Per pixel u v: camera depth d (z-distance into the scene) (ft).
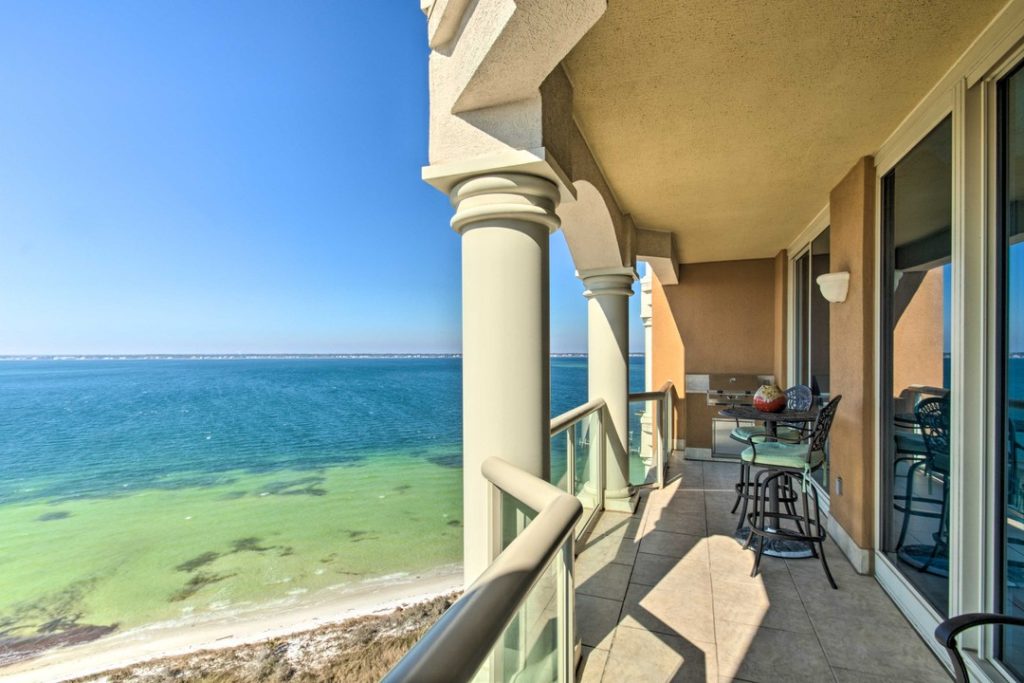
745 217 13.16
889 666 6.42
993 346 5.62
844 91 6.60
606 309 12.98
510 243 5.34
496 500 5.16
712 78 6.22
